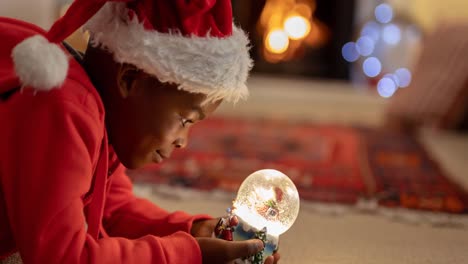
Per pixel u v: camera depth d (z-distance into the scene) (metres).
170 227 1.13
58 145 0.90
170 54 0.93
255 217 1.03
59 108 0.91
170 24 0.95
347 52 4.64
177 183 1.77
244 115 3.28
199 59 0.94
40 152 0.90
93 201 1.01
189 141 2.42
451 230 1.49
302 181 1.86
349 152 2.38
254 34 4.71
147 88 0.96
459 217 1.58
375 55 4.50
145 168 1.92
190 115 0.98
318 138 2.66
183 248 0.97
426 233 1.46
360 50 4.54
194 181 1.80
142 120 0.97
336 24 4.61
